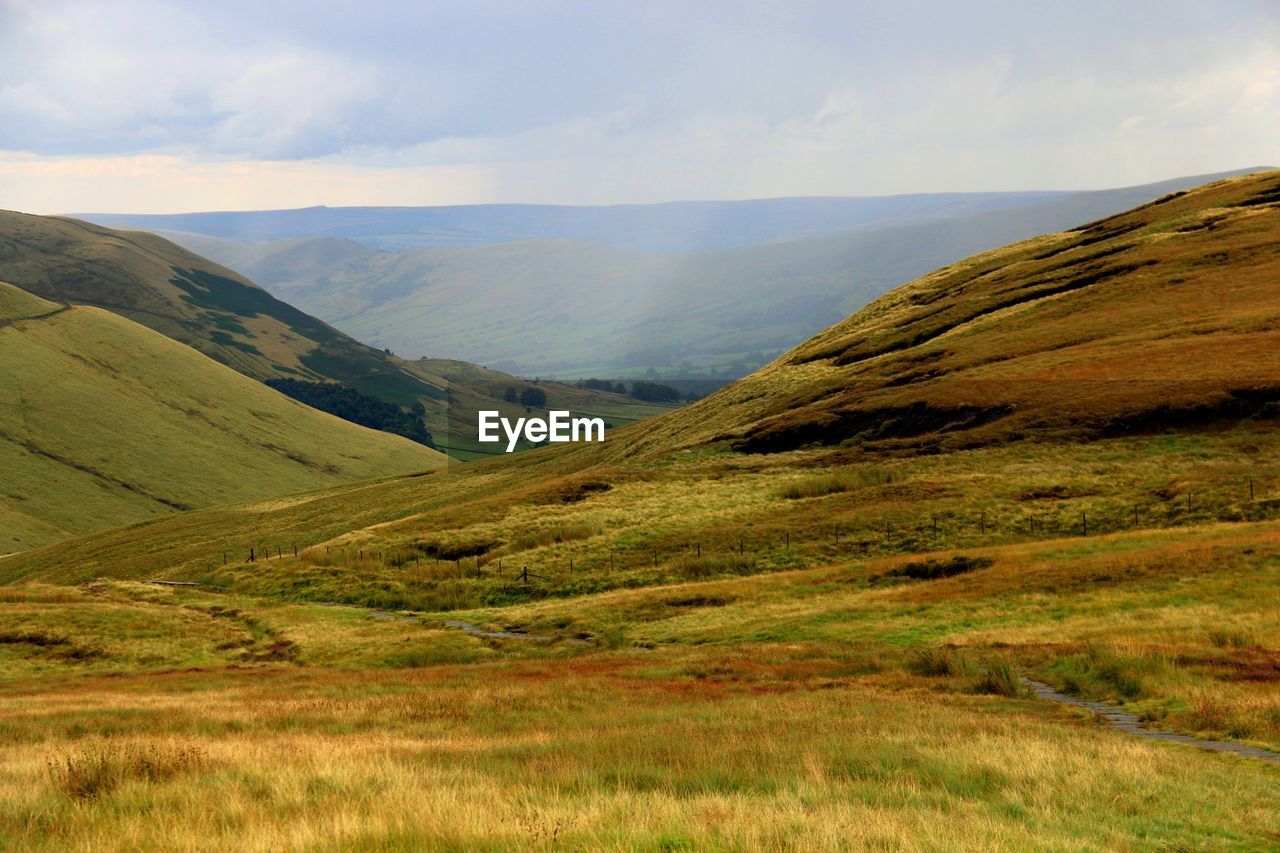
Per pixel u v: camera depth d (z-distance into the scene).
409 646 53.06
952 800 13.98
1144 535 52.72
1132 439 74.88
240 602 73.00
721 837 10.83
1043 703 26.98
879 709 25.42
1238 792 15.69
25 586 75.62
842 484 79.19
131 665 53.09
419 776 14.92
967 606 44.41
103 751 16.73
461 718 26.81
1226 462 67.19
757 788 14.74
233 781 14.41
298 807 12.43
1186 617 36.31
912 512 68.31
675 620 52.25
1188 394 77.06
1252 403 74.19
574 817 11.62
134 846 10.72
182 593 78.44
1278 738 21.27
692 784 14.88
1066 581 45.00
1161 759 18.06
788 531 69.88
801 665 36.84
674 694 31.00
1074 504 64.56
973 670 32.41
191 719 26.64
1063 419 80.25
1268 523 51.59
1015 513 64.94
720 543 70.06
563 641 51.66
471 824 11.04
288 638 58.34
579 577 68.62
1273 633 32.31
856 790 14.41
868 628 43.91
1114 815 13.84
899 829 11.58
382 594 71.81
